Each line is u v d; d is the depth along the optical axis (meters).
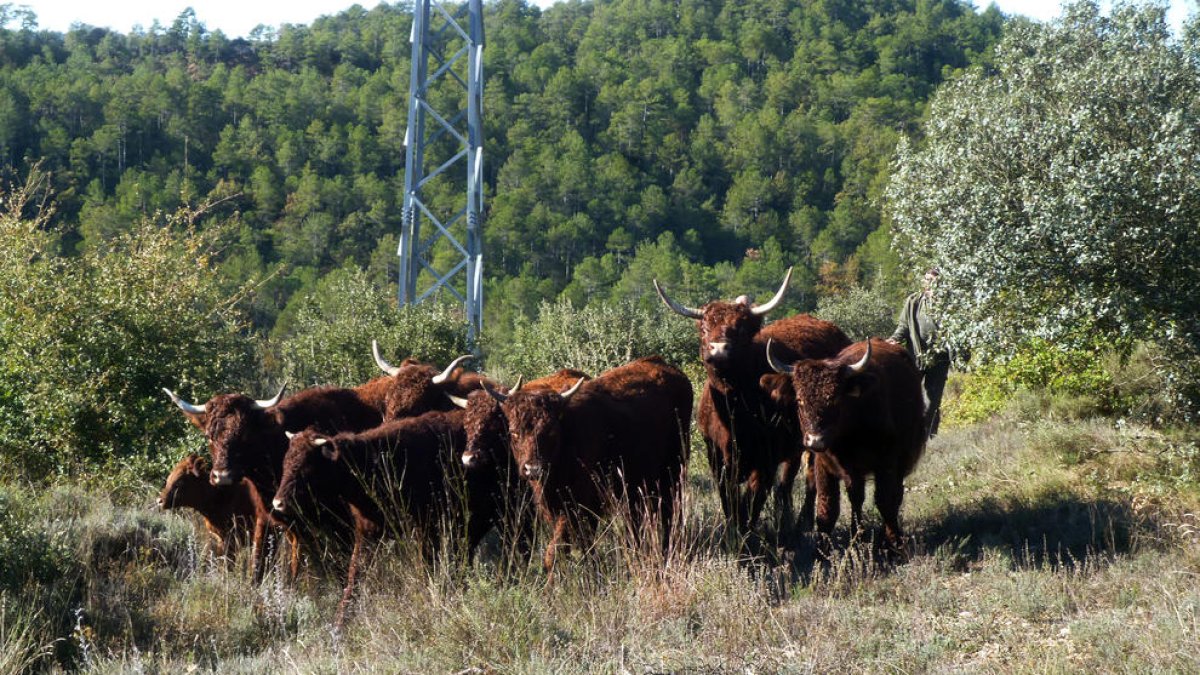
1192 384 10.63
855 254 99.25
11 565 8.79
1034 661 6.38
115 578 9.39
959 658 6.68
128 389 13.45
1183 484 9.88
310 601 9.09
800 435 10.50
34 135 121.12
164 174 119.06
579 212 126.50
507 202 127.19
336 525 9.69
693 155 144.75
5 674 7.12
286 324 70.69
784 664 6.59
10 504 10.13
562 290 106.06
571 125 157.62
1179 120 10.02
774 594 8.54
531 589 7.71
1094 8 13.19
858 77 164.50
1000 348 10.83
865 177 124.50
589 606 7.73
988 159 11.05
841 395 9.27
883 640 6.98
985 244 10.25
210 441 10.27
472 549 9.82
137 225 15.58
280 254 113.38
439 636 7.14
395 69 167.12
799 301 100.31
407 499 9.32
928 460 13.64
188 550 10.01
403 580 8.27
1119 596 7.57
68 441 12.83
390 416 10.87
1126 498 10.07
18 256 14.37
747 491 10.73
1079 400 14.34
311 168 136.12
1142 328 10.19
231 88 147.12
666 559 8.55
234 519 10.84
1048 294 10.45
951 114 12.93
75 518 10.72
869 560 8.86
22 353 13.20
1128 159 9.60
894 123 143.38
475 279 29.23
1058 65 12.66
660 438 10.52
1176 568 8.00
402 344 19.33
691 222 129.38
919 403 10.32
